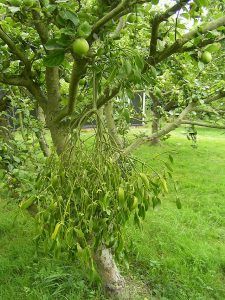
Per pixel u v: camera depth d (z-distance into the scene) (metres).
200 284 4.01
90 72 2.41
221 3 3.04
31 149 3.98
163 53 2.23
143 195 1.89
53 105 2.86
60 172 1.92
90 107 2.51
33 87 2.89
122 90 1.96
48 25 2.35
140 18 2.79
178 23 2.39
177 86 4.64
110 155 1.95
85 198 1.84
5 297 3.59
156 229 5.25
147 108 5.74
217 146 12.48
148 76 2.13
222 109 4.82
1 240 4.81
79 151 1.93
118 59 1.81
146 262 4.32
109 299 3.60
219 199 6.83
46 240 1.88
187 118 4.37
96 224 1.91
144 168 2.09
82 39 1.65
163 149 11.24
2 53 2.90
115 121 4.30
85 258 1.78
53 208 1.81
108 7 1.96
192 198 6.86
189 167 9.23
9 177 3.31
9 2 2.11
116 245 2.03
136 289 3.86
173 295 3.78
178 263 4.37
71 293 3.65
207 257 4.48
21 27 2.82
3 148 3.32
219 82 4.09
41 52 2.81
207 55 2.14
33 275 3.97
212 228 5.51
